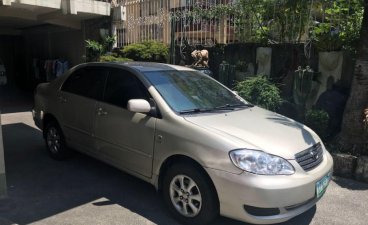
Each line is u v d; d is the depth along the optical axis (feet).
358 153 17.62
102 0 36.94
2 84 53.83
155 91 13.96
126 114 14.37
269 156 11.20
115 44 37.11
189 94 14.67
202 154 11.59
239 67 25.84
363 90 17.67
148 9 33.55
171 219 12.94
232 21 27.53
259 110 15.57
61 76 19.16
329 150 18.29
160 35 32.83
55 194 14.97
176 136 12.42
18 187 15.65
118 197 14.71
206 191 11.58
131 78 15.12
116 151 14.96
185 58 29.86
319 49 22.24
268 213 10.92
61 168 18.01
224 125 12.61
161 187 13.48
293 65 23.53
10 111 35.17
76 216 13.08
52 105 18.75
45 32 47.03
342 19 22.47
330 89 21.93
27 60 52.65
